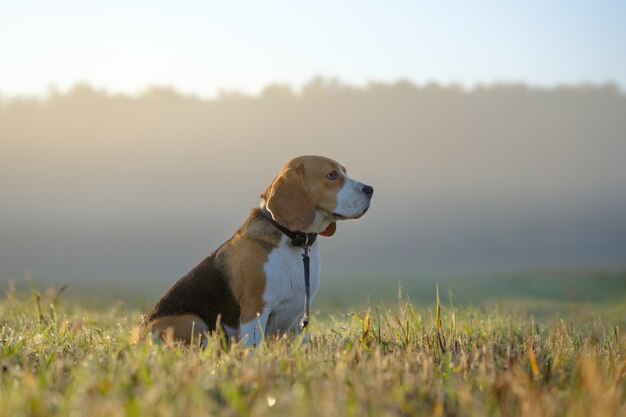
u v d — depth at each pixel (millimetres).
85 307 12711
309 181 6230
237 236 6309
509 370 4719
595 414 3881
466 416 4109
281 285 6031
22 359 5133
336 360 5066
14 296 9789
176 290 6410
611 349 6145
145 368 4434
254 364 4695
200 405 3887
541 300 19109
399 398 4125
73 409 3818
